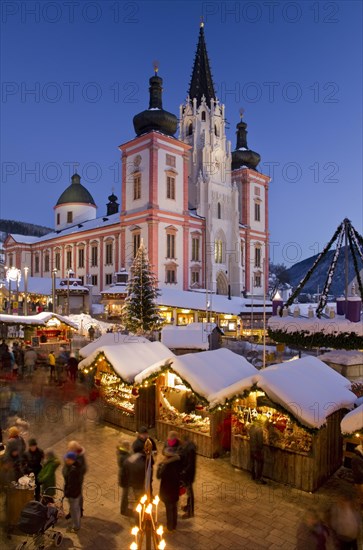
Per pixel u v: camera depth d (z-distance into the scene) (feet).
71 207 294.05
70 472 27.48
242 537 26.96
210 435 39.63
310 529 22.40
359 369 54.03
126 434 45.80
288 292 187.11
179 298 146.20
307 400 33.65
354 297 47.70
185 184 198.70
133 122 197.98
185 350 81.30
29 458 29.96
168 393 45.50
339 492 33.09
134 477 28.25
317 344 48.60
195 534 27.25
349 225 52.70
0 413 49.37
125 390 49.26
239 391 35.65
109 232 214.28
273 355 91.81
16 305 136.87
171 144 192.95
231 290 219.00
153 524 23.88
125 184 198.59
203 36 245.04
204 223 208.54
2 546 25.80
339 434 37.78
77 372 62.95
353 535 21.84
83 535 27.07
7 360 66.95
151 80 199.41
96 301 214.69
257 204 248.32
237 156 250.57
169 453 28.17
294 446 34.12
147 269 123.75
